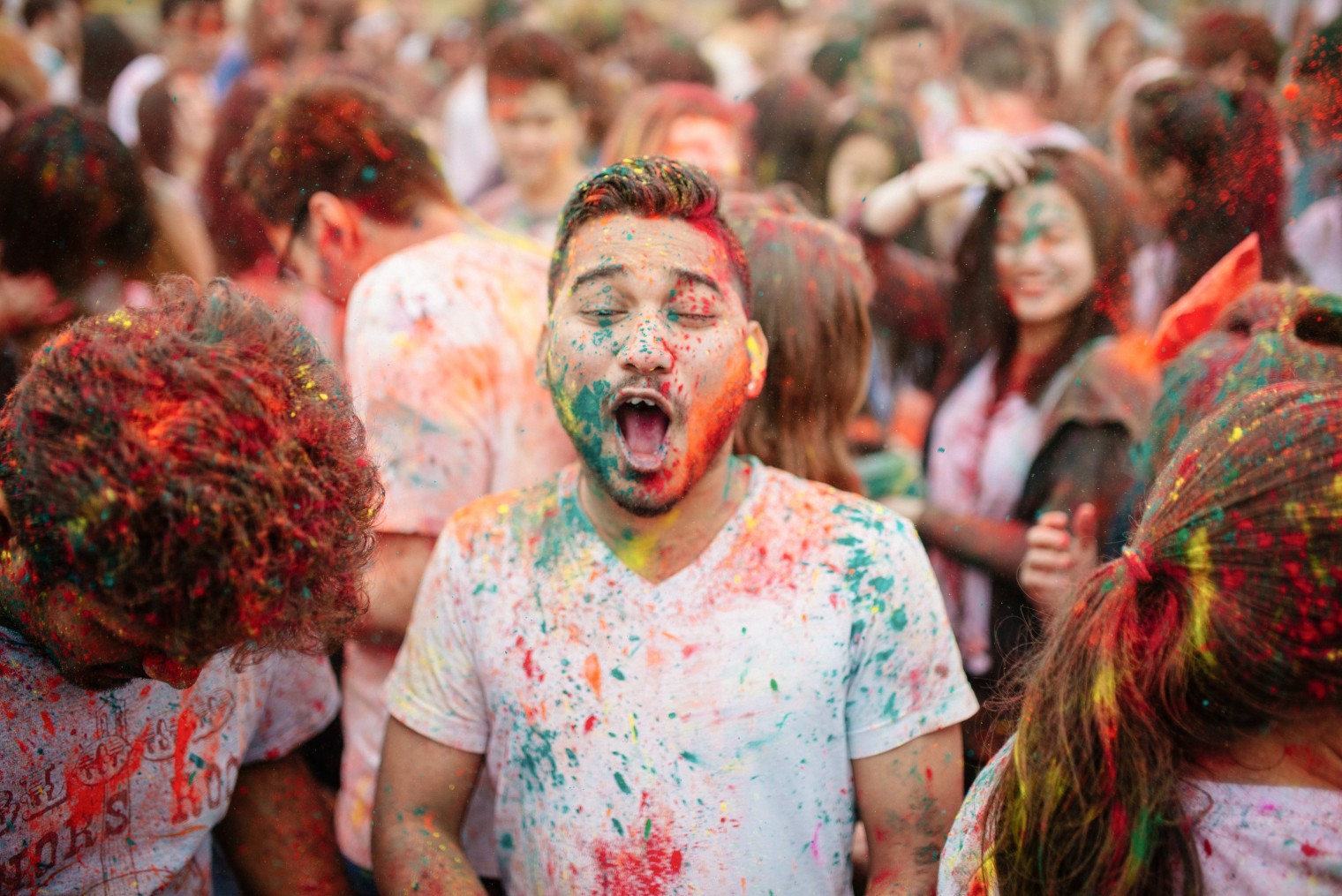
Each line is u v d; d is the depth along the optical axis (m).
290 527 0.91
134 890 1.19
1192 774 0.90
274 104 1.96
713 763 1.19
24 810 1.10
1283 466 0.84
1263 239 2.05
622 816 1.20
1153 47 3.98
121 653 1.00
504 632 1.26
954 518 2.10
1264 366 1.40
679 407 1.19
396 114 1.91
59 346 0.94
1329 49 2.23
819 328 1.62
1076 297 2.11
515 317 1.72
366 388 1.66
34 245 2.08
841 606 1.21
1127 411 1.89
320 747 1.92
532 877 1.27
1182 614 0.87
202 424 0.87
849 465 1.68
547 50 3.14
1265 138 2.06
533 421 1.70
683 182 1.24
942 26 4.32
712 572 1.23
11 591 0.99
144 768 1.18
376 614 1.67
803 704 1.19
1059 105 3.72
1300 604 0.81
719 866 1.20
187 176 3.63
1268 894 0.85
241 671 1.06
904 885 1.20
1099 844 0.88
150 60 4.25
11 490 0.90
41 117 2.13
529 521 1.30
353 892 1.48
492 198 3.60
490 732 1.32
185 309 1.03
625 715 1.21
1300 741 0.86
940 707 1.24
